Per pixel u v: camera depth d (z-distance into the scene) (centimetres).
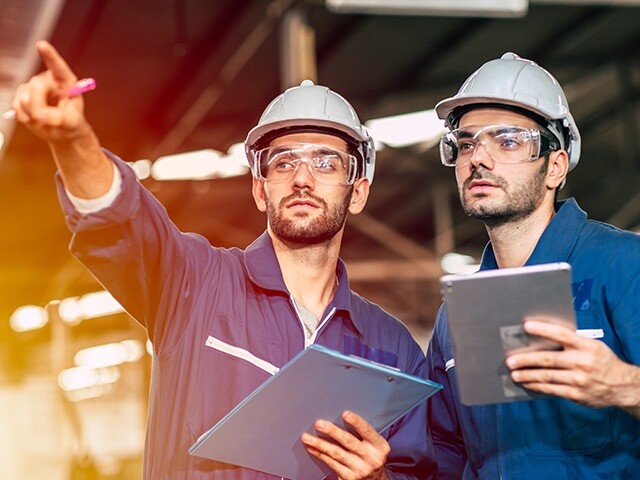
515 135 241
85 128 185
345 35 617
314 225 247
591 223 244
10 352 1391
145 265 222
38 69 581
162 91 690
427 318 1173
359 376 200
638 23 628
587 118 774
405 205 980
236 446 213
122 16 555
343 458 212
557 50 663
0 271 1194
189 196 930
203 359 235
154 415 238
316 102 257
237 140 792
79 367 1419
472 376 199
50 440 1381
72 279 1238
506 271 183
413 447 254
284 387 198
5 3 502
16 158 816
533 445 235
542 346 191
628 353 225
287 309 246
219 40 602
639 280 227
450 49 643
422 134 802
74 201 201
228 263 249
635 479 229
